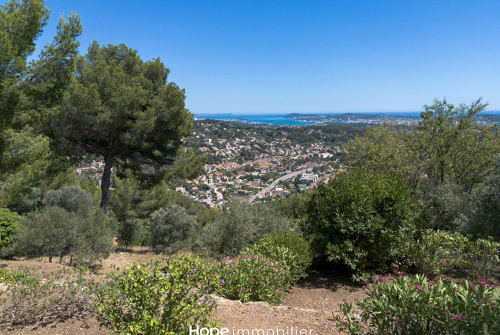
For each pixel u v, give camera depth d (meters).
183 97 10.72
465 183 9.34
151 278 2.21
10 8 5.40
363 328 2.73
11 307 3.35
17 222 8.68
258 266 4.48
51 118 8.48
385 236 5.82
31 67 5.51
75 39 6.02
